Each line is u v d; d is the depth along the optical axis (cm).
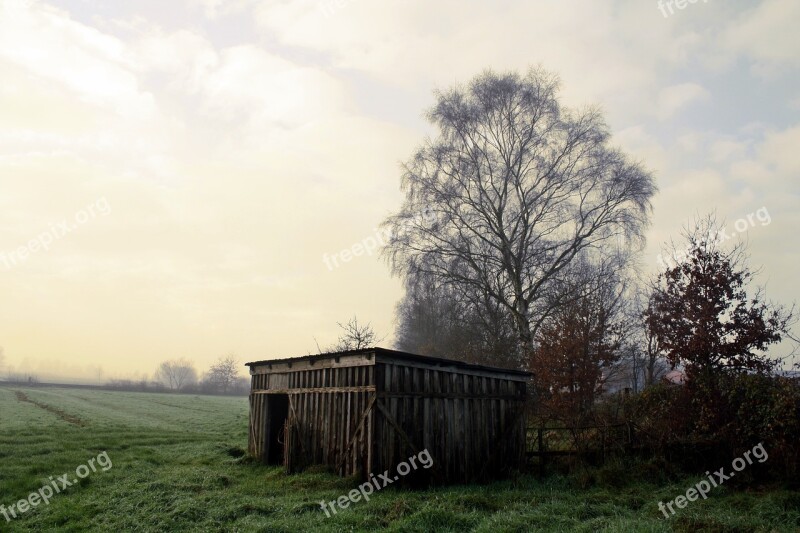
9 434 2620
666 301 1852
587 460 1733
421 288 3256
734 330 1698
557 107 3131
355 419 1529
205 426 3709
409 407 1548
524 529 1070
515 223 3209
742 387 1580
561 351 2250
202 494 1416
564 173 3117
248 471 1839
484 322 3269
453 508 1215
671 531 1073
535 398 2425
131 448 2288
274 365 2027
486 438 1745
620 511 1248
